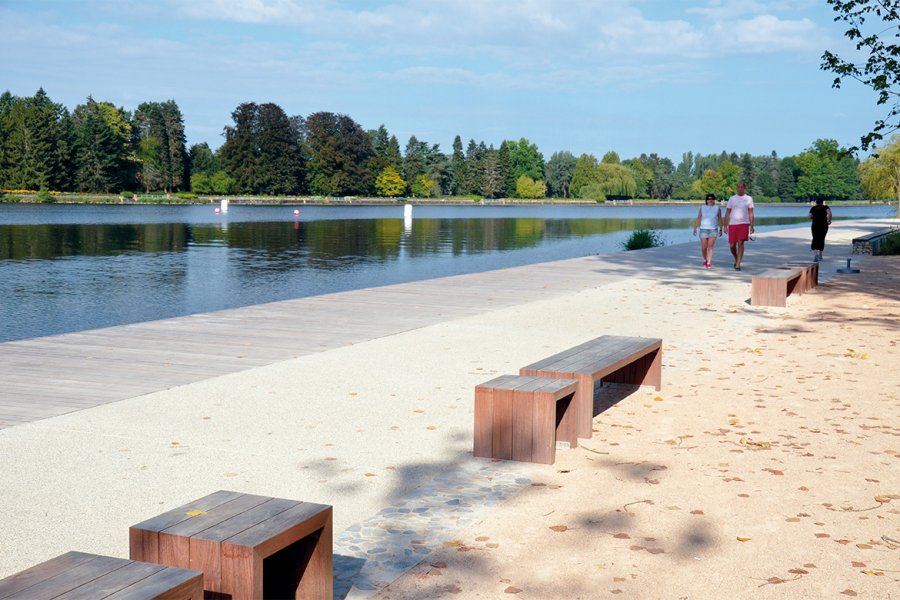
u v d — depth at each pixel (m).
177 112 146.75
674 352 11.24
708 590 4.48
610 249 39.38
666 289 18.03
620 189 188.62
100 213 79.81
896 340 12.21
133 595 3.12
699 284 18.95
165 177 142.00
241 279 25.19
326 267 29.47
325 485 6.01
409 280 25.47
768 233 42.31
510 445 6.62
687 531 5.26
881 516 5.54
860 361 10.70
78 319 17.50
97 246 37.53
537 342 11.72
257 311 14.26
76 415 7.67
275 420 7.64
